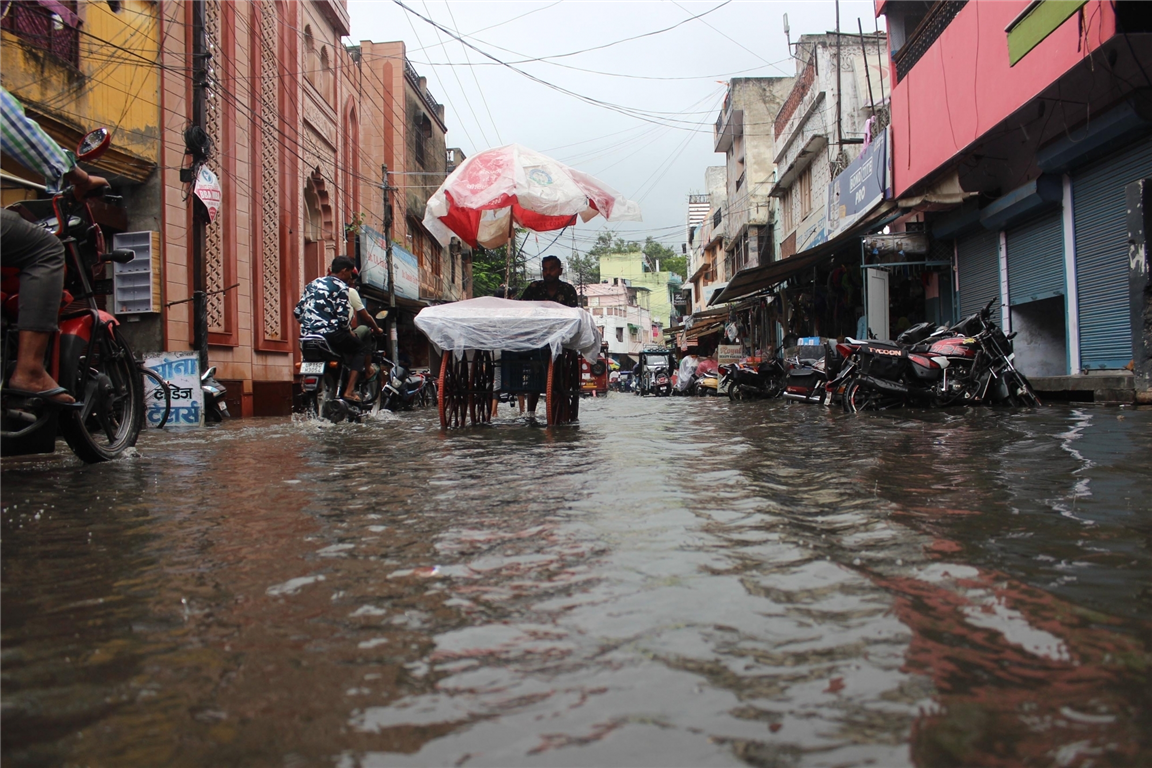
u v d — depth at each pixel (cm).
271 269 1512
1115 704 123
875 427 648
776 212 2923
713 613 166
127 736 118
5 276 400
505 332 669
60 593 191
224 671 142
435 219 731
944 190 1251
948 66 1208
